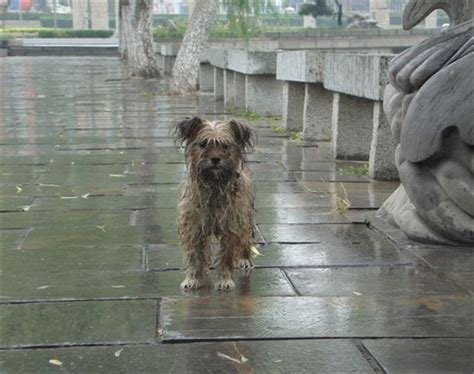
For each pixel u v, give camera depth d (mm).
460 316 2223
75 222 3354
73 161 4961
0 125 6969
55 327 2148
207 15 10211
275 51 7516
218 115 7609
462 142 2840
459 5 3199
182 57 10156
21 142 5852
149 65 13781
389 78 3178
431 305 2312
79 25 35719
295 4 25797
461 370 1883
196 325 2152
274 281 2547
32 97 9953
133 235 3127
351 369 1888
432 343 2037
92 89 11281
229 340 2057
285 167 4695
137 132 6406
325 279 2564
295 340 2061
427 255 2814
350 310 2271
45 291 2445
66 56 24719
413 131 2898
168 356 1962
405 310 2271
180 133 2346
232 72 8453
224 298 2379
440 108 2838
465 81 2803
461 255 2809
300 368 1893
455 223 2863
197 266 2477
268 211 3545
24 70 16297
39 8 40719
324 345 2027
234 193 2389
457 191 2836
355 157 4938
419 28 18594
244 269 2674
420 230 2965
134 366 1904
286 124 6297
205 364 1915
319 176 4406
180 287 2480
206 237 2463
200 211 2398
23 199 3822
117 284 2514
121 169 4656
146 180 4301
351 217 3424
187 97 9836
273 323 2168
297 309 2279
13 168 4699
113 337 2076
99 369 1890
